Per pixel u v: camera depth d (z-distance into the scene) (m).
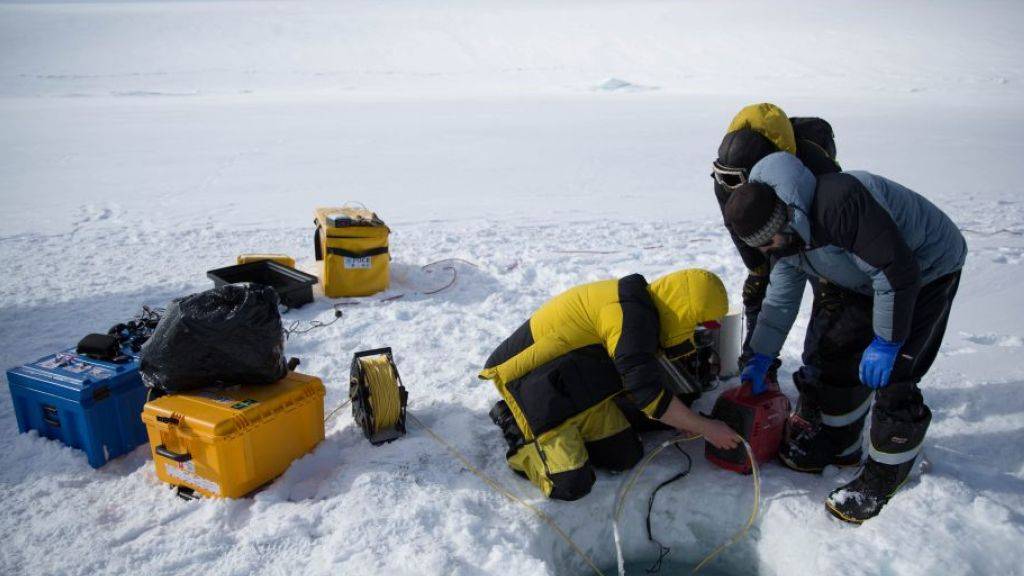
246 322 3.30
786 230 2.74
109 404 3.54
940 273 2.89
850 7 71.62
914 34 56.53
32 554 2.91
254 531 3.01
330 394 4.32
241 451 3.18
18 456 3.59
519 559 2.80
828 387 3.31
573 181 13.23
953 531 2.88
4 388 4.39
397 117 23.94
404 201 11.53
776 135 3.27
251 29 68.94
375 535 2.94
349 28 70.56
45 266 7.30
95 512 3.19
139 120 22.88
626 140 18.36
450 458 3.55
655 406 3.11
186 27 69.69
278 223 9.84
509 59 57.19
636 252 7.64
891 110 25.45
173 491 3.35
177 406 3.28
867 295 3.11
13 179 13.30
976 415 3.90
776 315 3.41
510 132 20.00
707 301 3.11
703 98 31.22
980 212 10.11
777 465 3.49
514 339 3.45
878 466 2.92
